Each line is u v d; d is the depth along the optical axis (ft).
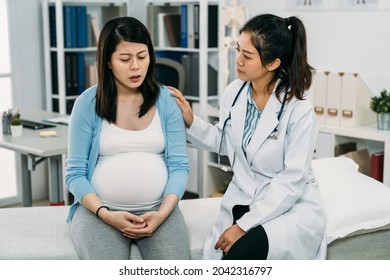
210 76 14.38
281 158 7.06
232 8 13.19
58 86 14.84
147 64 6.83
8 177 15.20
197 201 8.63
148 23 15.38
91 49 15.03
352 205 7.64
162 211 6.77
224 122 7.54
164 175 7.10
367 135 10.80
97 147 6.98
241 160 7.31
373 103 11.13
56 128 11.11
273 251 6.66
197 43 14.11
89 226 6.69
